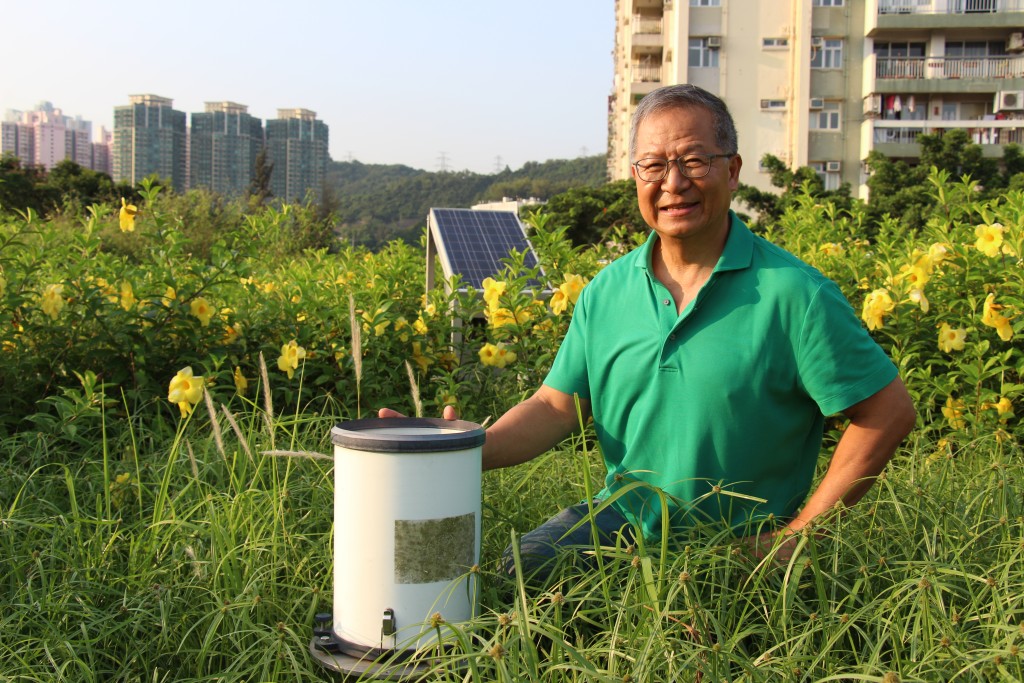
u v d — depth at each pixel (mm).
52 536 2643
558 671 1881
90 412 3479
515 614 1836
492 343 4855
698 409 2336
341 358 4422
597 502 2609
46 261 4441
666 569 2094
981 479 3027
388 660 1923
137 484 2879
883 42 35062
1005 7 34188
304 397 4445
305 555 2611
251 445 3305
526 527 2941
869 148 33812
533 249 5371
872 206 21109
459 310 5102
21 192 25016
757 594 2170
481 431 2078
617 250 5746
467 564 2027
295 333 4457
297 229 14508
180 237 4508
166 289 4367
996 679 1854
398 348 4734
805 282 2281
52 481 3182
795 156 34188
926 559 2178
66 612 2256
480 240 6195
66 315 4242
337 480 2059
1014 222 4191
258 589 2344
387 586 1964
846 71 34906
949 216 4809
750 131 34469
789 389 2324
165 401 4078
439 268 6547
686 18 34094
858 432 2301
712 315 2344
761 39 34156
